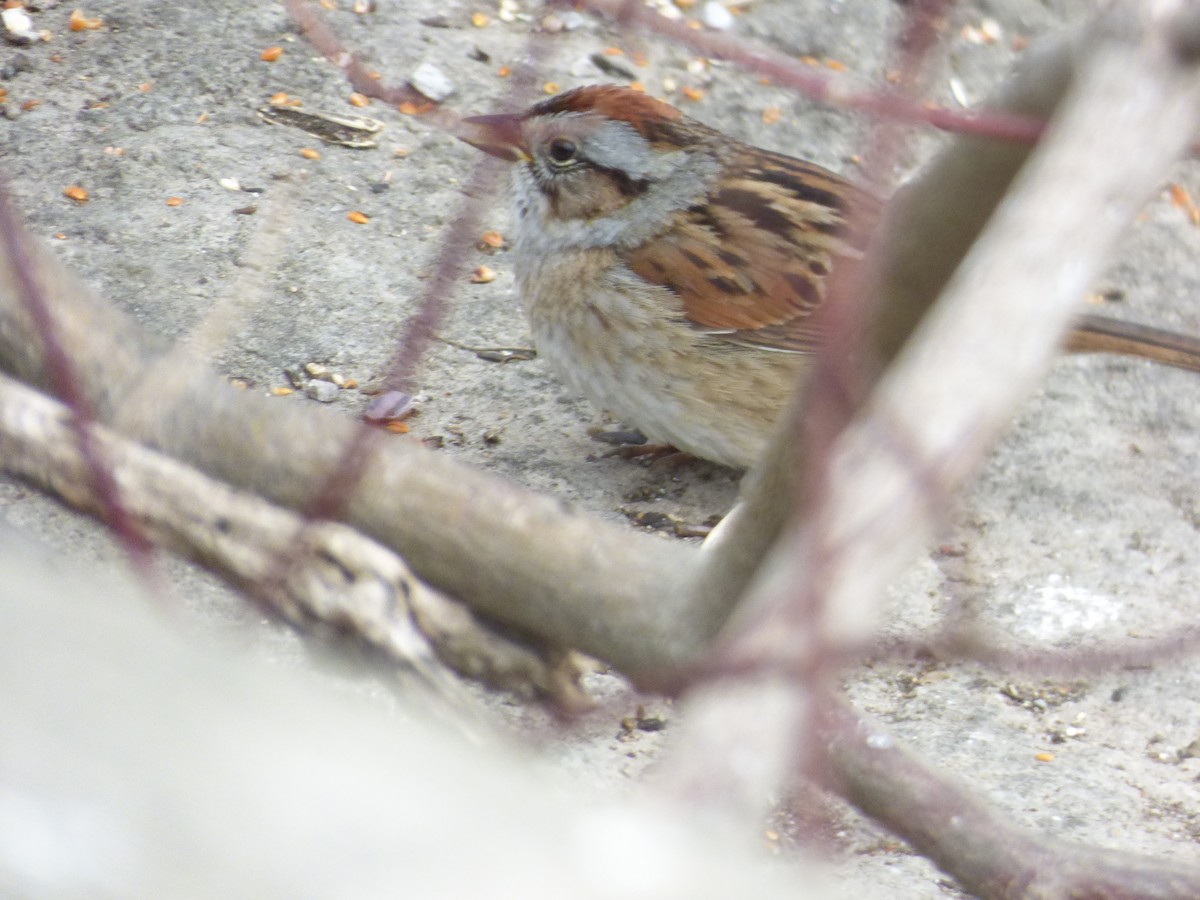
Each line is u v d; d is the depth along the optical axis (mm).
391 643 3850
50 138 10906
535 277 9273
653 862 1773
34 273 3754
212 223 10477
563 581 4324
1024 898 4148
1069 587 8641
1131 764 7586
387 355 9812
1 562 2045
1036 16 12969
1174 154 2383
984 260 2363
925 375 2297
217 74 11648
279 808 1748
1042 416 9898
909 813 4266
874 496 2201
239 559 3939
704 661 2230
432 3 12633
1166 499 9375
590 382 9281
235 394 4352
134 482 3967
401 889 1682
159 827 1730
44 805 1735
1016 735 7691
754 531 4020
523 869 1722
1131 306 10891
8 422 3973
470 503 4398
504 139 9188
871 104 2646
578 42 12359
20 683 1828
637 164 8961
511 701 7199
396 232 10766
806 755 2176
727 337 8922
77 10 11938
